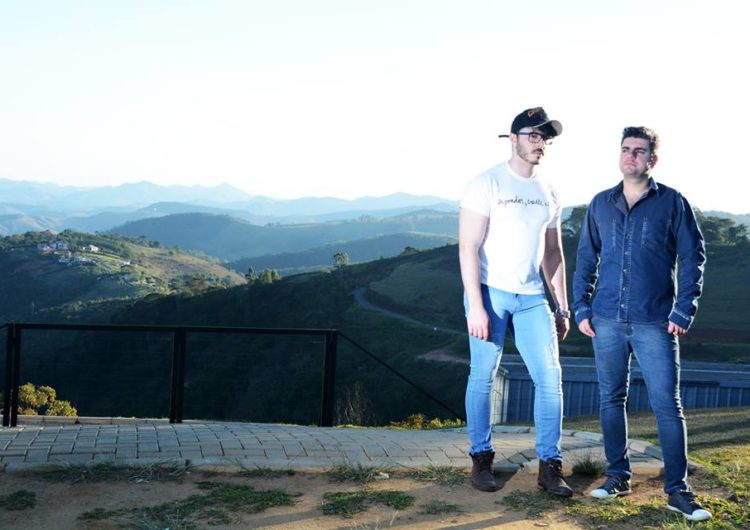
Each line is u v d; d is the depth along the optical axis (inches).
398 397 2433.6
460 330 3804.1
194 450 185.3
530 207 160.4
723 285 3902.6
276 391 2358.5
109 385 2282.2
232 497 152.9
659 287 154.1
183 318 4397.1
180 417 276.5
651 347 153.3
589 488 163.5
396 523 140.9
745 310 3474.4
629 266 155.3
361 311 4205.2
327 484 164.7
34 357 2568.9
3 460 173.5
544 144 159.2
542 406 161.6
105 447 187.0
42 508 146.6
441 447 195.6
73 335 2573.8
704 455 193.2
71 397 2245.3
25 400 1587.1
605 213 159.3
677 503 148.3
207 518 141.9
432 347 3270.2
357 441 201.3
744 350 2864.2
